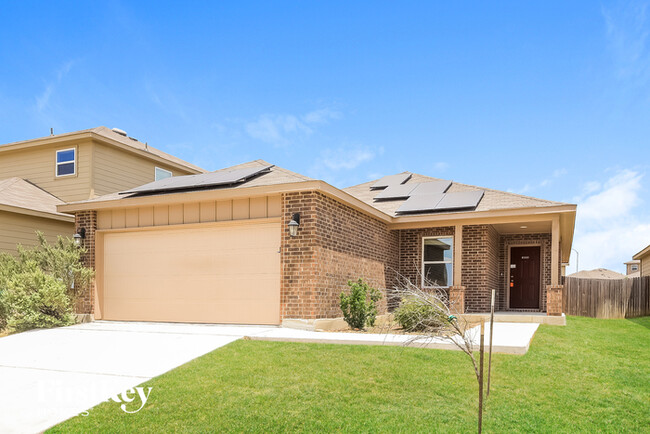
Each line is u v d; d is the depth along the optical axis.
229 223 11.31
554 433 4.72
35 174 17.78
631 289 16.48
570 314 16.89
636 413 5.29
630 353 8.53
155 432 4.70
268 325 10.74
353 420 4.95
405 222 14.52
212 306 11.38
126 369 6.80
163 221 12.06
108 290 12.64
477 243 14.59
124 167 18.03
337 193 11.02
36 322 11.16
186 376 6.35
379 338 8.52
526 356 7.45
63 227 16.25
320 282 10.46
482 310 14.27
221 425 4.83
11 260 12.25
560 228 15.21
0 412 5.20
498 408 5.32
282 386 5.93
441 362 6.96
